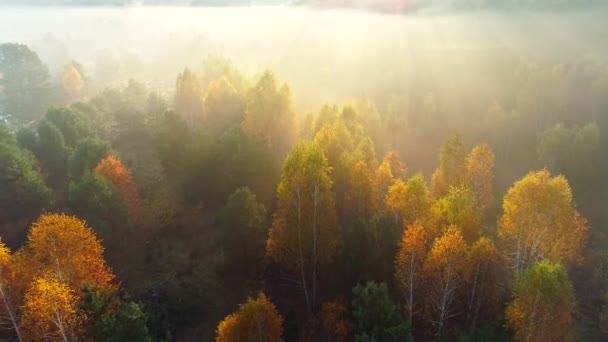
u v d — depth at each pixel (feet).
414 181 145.89
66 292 111.75
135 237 196.54
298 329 148.46
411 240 124.26
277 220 146.30
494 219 200.54
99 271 136.56
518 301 111.24
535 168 245.04
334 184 172.65
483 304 131.13
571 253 149.07
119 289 165.68
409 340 113.09
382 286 118.21
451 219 136.77
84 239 134.92
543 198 138.62
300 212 141.28
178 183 225.76
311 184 138.51
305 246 144.97
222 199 207.00
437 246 121.49
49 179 253.44
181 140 237.25
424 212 146.82
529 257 150.51
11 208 208.23
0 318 126.52
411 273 126.31
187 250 191.01
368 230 141.18
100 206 176.14
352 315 134.82
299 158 140.15
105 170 195.21
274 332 115.44
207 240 195.42
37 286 113.70
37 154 256.11
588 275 175.22
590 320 154.40
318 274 157.48
